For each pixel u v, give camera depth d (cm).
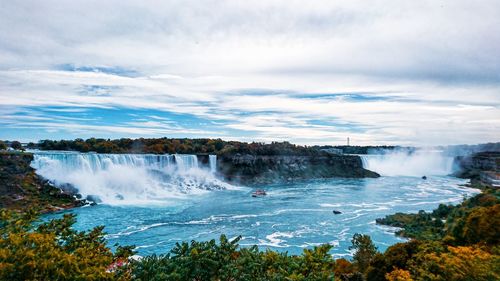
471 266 1992
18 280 1125
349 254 5119
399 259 3319
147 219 7181
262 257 1803
